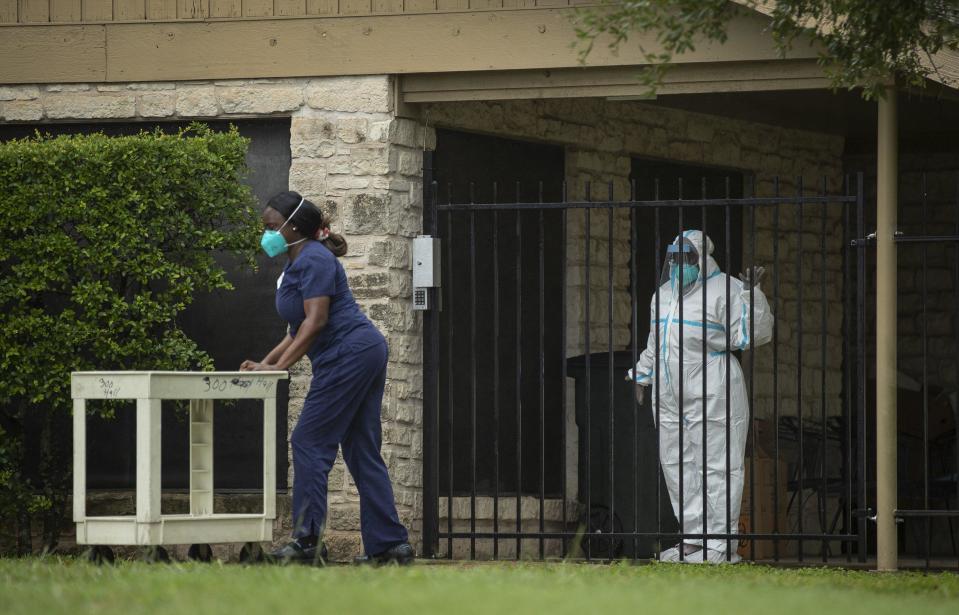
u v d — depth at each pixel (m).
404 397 34.06
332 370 27.22
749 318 33.62
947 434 42.53
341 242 28.45
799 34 27.78
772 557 37.84
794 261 44.62
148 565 23.59
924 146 46.47
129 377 26.69
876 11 24.88
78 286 31.75
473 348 32.97
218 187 32.22
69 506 34.31
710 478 34.69
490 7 33.09
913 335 46.44
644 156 40.59
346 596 17.31
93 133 34.66
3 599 17.75
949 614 18.08
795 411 44.38
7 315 32.09
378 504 27.86
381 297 33.78
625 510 36.91
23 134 35.84
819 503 42.34
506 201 37.50
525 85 33.34
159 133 33.12
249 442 34.59
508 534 32.56
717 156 42.28
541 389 32.59
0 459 32.31
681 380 31.78
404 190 34.34
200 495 27.98
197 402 28.16
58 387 31.72
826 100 41.16
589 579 21.73
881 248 31.30
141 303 31.78
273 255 27.83
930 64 30.16
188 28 34.69
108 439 34.88
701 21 24.84
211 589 18.16
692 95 39.88
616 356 36.91
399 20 33.62
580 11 26.05
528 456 37.81
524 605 16.59
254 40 34.41
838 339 45.94
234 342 34.81
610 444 33.00
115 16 34.97
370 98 33.94
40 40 35.19
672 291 35.47
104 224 31.58
